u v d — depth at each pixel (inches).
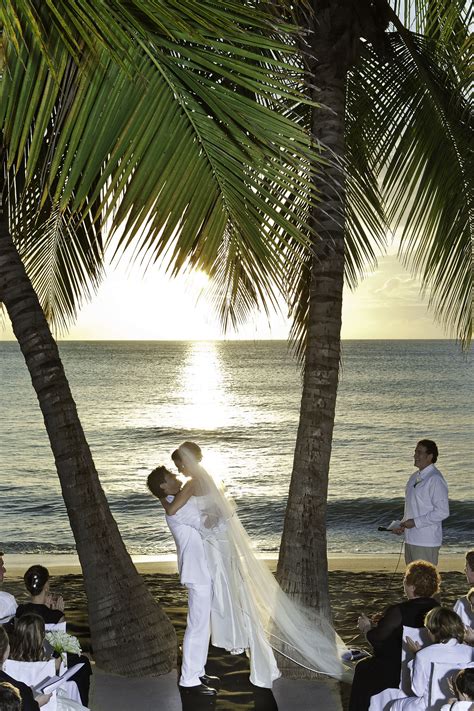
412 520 290.7
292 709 219.6
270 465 1331.2
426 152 293.4
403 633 199.8
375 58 295.4
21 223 305.9
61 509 966.4
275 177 137.6
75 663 212.1
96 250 337.1
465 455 1422.2
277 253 147.0
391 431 1770.4
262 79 131.6
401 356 4749.0
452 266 295.1
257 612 237.3
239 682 240.4
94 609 250.1
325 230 246.2
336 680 240.8
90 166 132.8
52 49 126.2
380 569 470.3
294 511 248.2
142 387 2901.1
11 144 127.3
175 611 332.2
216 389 2859.3
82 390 2763.3
